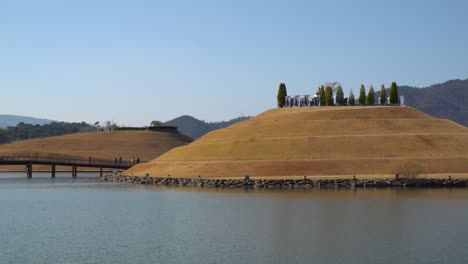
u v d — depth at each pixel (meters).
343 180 139.50
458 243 70.38
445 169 152.88
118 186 160.62
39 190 150.38
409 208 97.69
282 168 157.00
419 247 68.44
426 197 113.38
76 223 88.31
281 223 85.00
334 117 189.00
